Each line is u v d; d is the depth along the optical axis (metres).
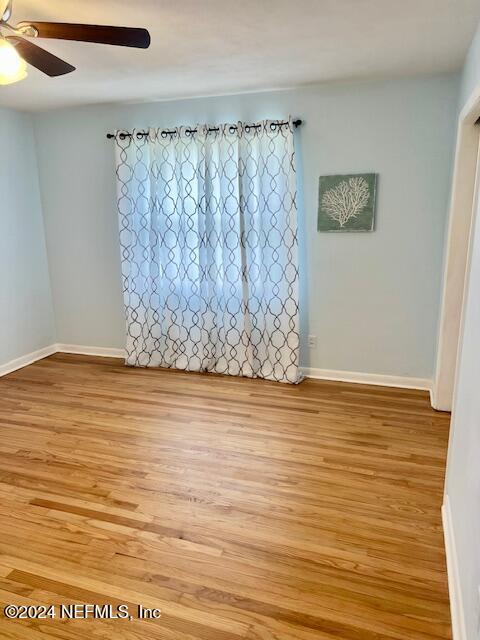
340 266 3.83
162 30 2.38
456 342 3.26
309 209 3.79
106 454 2.87
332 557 2.00
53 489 2.51
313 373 4.14
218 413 3.42
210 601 1.79
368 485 2.51
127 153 4.07
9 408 3.55
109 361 4.65
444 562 1.97
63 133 4.37
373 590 1.83
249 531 2.17
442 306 3.28
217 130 3.79
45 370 4.41
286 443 2.97
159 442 3.01
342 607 1.75
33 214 4.56
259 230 3.87
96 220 4.48
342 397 3.68
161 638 1.64
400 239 3.62
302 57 2.85
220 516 2.28
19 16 2.18
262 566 1.95
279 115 3.69
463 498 1.76
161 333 4.40
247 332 4.05
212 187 3.91
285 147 3.64
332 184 3.68
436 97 3.31
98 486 2.53
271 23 2.31
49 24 1.75
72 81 3.32
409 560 1.98
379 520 2.23
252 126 3.69
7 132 4.21
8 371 4.37
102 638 1.64
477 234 1.86
